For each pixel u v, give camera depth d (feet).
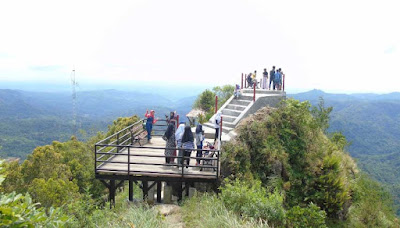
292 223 27.02
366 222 39.96
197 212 26.43
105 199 46.26
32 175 63.46
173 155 34.55
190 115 55.98
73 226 23.20
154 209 26.11
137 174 31.53
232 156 35.06
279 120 42.78
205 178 31.58
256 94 52.90
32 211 12.59
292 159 40.50
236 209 25.95
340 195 36.96
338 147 50.78
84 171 75.36
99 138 94.79
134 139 42.73
